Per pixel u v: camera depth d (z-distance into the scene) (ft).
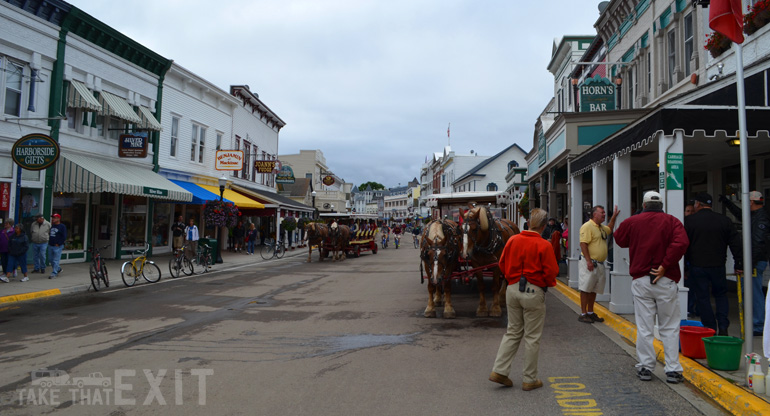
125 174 61.16
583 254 28.19
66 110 55.77
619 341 23.99
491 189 193.77
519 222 106.63
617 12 57.88
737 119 22.34
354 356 21.65
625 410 15.30
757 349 19.95
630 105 56.80
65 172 54.34
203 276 54.70
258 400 16.31
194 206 85.81
